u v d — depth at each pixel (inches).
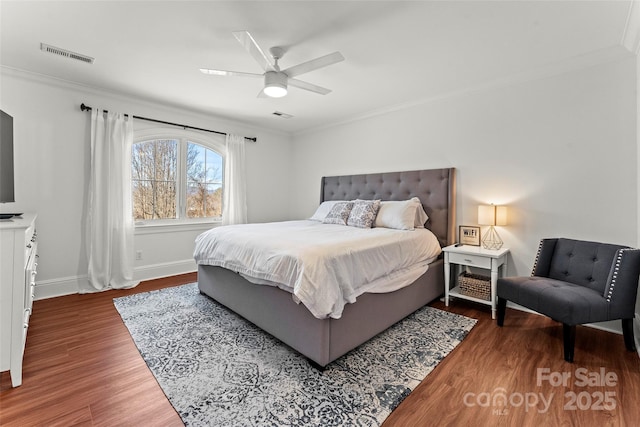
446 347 83.7
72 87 123.9
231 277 104.0
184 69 108.9
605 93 94.9
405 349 82.7
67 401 60.9
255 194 194.9
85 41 89.7
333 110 157.9
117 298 122.0
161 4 72.2
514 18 76.2
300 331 76.2
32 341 86.2
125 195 137.4
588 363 75.1
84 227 129.9
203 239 118.3
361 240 92.6
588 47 90.6
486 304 115.7
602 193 96.2
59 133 122.7
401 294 99.7
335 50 93.4
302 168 206.1
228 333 92.3
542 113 107.3
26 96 114.9
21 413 57.3
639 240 88.3
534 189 109.8
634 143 90.2
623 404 60.2
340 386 66.3
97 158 128.9
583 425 54.8
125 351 81.3
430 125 138.7
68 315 104.6
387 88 125.8
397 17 76.4
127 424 55.1
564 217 103.6
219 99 141.3
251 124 187.5
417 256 109.3
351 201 153.2
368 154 165.3
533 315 107.9
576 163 100.7
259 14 75.7
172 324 98.3
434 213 135.1
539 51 93.5
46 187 120.4
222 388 65.7
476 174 124.5
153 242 152.7
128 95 136.1
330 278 73.8
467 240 125.2
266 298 87.5
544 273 99.3
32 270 87.0
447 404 60.4
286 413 58.0
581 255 92.7
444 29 81.7
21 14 76.2
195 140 166.2
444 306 117.7
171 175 160.6
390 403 60.6
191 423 55.4
